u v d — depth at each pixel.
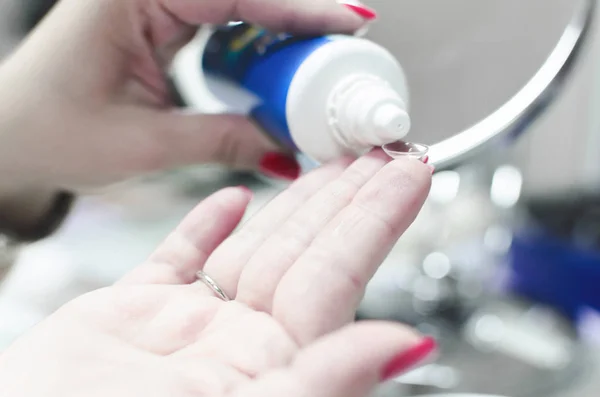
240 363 0.33
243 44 0.42
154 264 0.40
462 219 0.57
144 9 0.45
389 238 0.35
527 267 0.60
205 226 0.41
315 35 0.40
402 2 0.40
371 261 0.34
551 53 0.40
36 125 0.47
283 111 0.39
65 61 0.46
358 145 0.39
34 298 0.56
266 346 0.34
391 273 0.57
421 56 0.40
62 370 0.34
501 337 0.54
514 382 0.50
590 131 0.62
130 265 0.62
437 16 0.39
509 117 0.40
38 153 0.48
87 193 0.52
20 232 0.52
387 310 0.55
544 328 0.55
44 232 0.52
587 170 0.64
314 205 0.38
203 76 0.45
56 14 0.46
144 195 0.73
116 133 0.47
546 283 0.59
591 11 0.39
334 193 0.38
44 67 0.46
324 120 0.39
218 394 0.32
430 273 0.56
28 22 0.56
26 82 0.47
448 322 0.55
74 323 0.36
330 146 0.39
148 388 0.33
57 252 0.64
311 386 0.31
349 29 0.40
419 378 0.50
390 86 0.39
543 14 0.39
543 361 0.52
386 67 0.39
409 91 0.40
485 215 0.58
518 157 0.63
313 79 0.38
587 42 0.40
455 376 0.50
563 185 0.64
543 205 0.62
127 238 0.67
